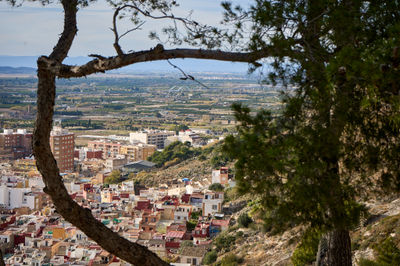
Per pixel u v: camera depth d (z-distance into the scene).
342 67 6.47
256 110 7.01
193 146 153.50
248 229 38.38
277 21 7.36
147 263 7.61
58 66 7.32
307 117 6.93
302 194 6.47
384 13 7.55
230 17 7.86
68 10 8.02
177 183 88.75
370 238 18.52
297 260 15.19
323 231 7.13
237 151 6.73
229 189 61.25
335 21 7.13
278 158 6.51
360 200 8.07
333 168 7.13
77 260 47.47
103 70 7.33
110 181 106.44
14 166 131.00
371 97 6.88
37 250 50.78
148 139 186.50
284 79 7.14
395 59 6.31
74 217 7.43
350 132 7.60
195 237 46.12
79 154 154.88
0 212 72.44
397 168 7.77
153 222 58.28
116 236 7.57
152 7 8.48
